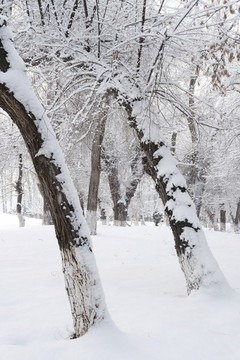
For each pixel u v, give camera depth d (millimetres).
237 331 4980
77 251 4500
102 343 4188
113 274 9344
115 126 14586
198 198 26219
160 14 7988
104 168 26125
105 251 12992
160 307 6133
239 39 6188
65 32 8531
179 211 7199
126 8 9000
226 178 25031
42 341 4770
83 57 8266
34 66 9406
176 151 24078
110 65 8422
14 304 6547
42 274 9031
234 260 11664
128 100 8094
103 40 9109
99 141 16344
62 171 4543
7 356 3998
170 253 12922
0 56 4438
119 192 26031
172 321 5312
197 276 6738
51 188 4473
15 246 13383
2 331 5137
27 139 4492
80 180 25844
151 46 9258
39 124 4473
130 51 9250
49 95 10672
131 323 5238
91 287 4504
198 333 4844
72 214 4500
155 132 7895
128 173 26906
